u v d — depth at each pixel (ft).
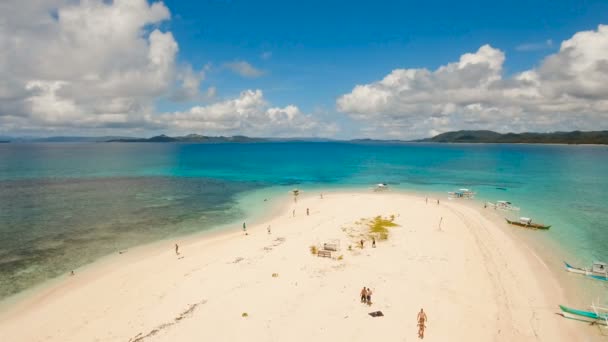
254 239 122.93
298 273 88.22
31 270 97.71
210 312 69.51
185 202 195.62
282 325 64.64
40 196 207.31
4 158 547.90
